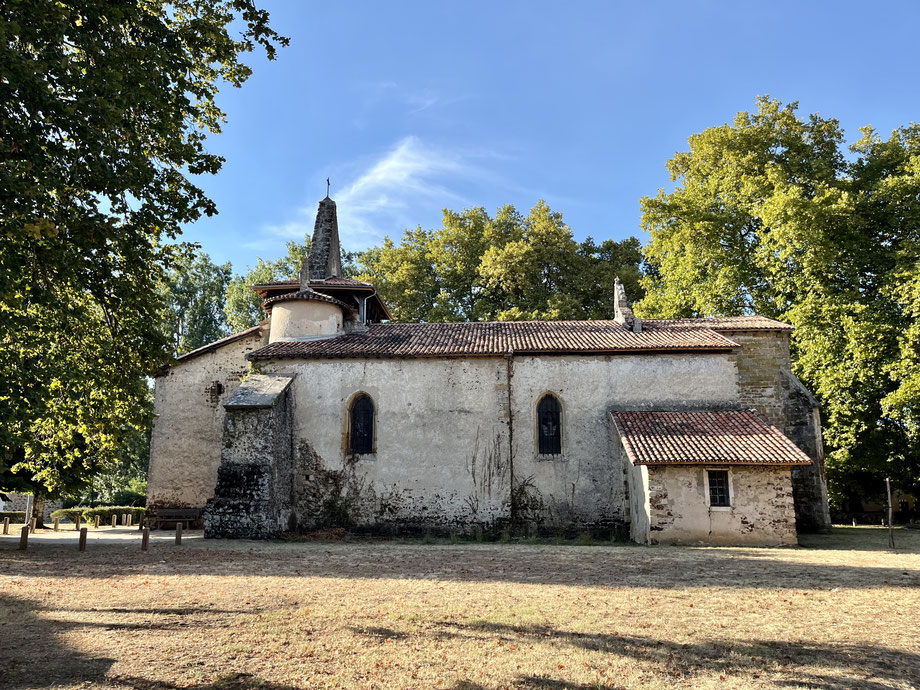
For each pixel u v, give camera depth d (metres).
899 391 23.66
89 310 13.40
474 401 23.09
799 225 27.66
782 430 24.78
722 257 32.78
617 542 20.33
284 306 26.06
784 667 7.12
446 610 9.55
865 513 35.59
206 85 13.56
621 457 22.20
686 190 36.06
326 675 6.84
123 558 15.25
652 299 36.50
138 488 51.69
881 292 26.81
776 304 31.86
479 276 42.72
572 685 6.61
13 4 8.88
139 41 11.11
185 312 51.59
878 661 7.32
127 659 7.32
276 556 15.65
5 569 13.55
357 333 26.73
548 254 40.16
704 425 21.17
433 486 22.50
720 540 19.06
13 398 10.59
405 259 43.62
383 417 23.16
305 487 22.75
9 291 8.88
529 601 10.20
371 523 22.38
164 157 11.84
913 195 27.44
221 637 8.16
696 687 6.56
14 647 7.77
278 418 21.64
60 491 20.08
